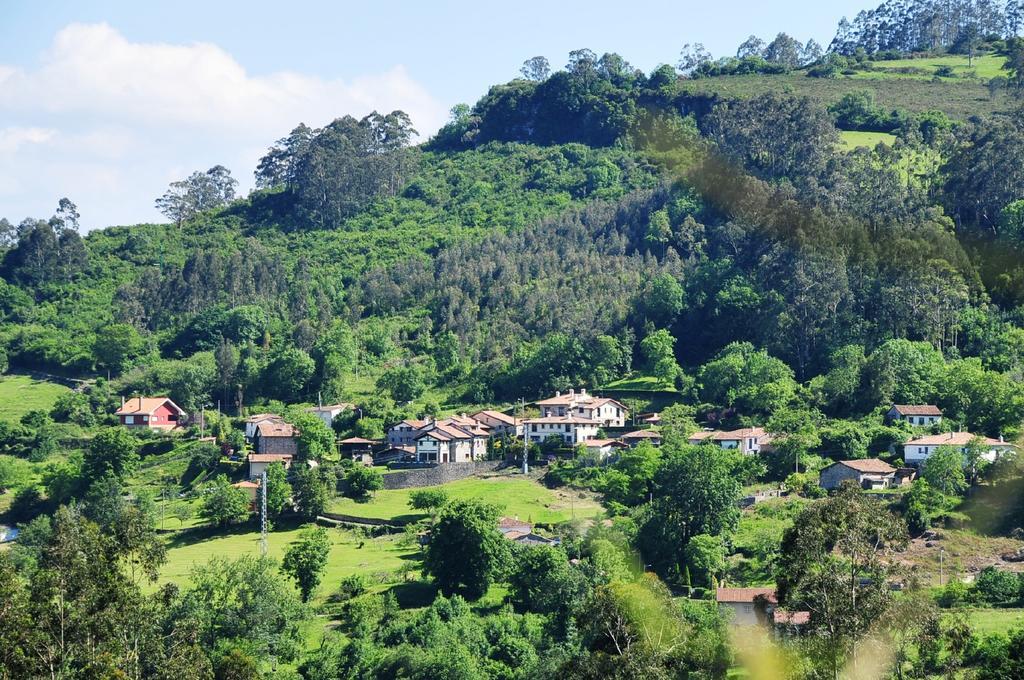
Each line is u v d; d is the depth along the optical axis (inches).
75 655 4045.3
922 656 4210.1
